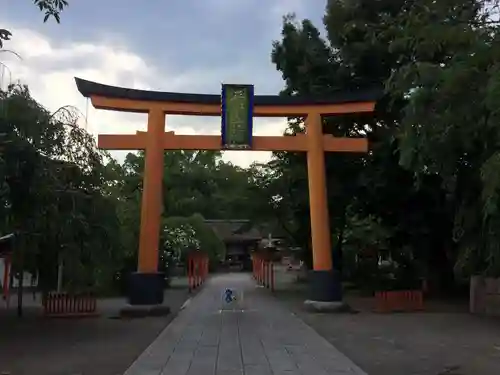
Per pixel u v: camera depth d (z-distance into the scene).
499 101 11.03
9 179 12.73
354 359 11.25
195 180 51.69
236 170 52.44
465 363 10.84
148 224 19.83
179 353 11.80
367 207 26.56
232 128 20.34
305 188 27.39
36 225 13.86
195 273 36.09
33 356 11.52
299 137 21.16
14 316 18.97
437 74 13.30
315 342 13.38
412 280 30.59
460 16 14.21
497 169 10.77
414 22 14.90
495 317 18.72
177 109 20.52
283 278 48.97
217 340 13.67
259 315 19.53
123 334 14.80
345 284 36.09
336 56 25.31
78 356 11.51
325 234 20.98
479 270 17.72
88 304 19.02
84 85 19.94
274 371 9.96
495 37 12.88
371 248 36.56
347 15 23.92
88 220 14.88
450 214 24.44
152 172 20.06
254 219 33.84
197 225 43.84
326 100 21.25
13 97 12.83
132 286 19.55
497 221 12.29
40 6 8.99
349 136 26.00
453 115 13.01
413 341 13.66
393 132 22.38
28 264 15.73
